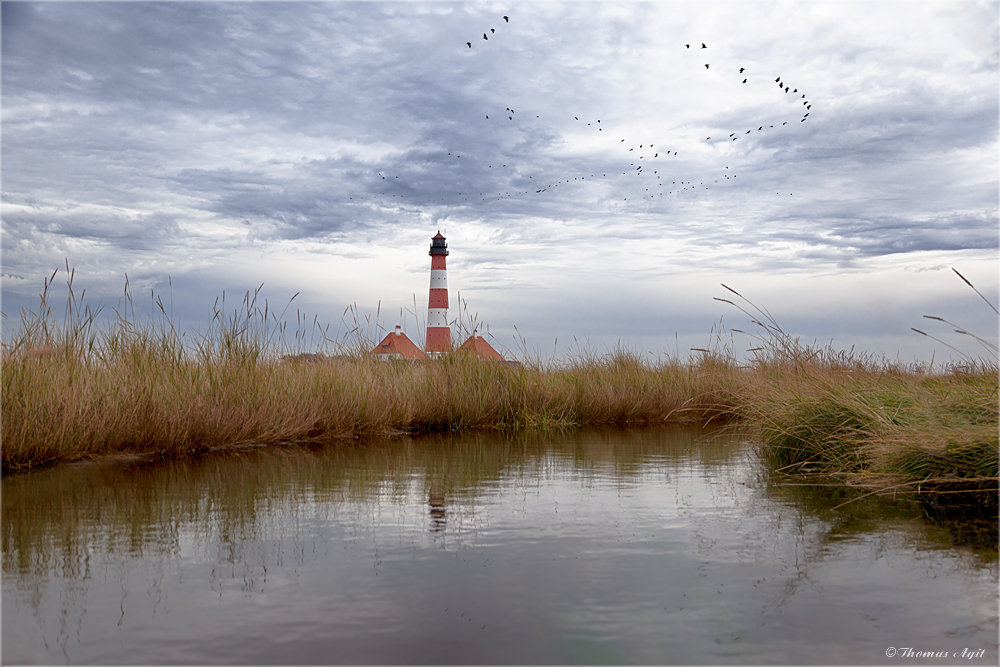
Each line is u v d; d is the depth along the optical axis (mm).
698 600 2297
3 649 1908
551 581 2506
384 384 8680
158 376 6473
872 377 6156
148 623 2100
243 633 2023
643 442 7266
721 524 3408
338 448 6586
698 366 10969
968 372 5676
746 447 6770
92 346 6426
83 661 1830
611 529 3303
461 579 2531
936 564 2686
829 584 2455
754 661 1825
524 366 10039
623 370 10984
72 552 2869
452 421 8742
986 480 3816
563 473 5051
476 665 1801
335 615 2168
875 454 4500
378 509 3750
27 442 5086
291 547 2965
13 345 5910
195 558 2791
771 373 7270
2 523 3369
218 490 4273
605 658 1844
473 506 3855
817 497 4113
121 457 5609
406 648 1912
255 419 6660
